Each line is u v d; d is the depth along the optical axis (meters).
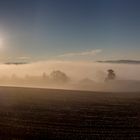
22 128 8.88
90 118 9.28
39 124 9.12
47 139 8.24
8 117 9.81
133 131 8.37
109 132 8.42
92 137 8.15
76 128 8.69
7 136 8.50
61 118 9.44
